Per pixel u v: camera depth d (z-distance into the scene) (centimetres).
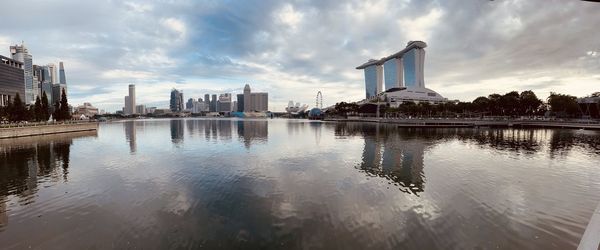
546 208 1938
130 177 2888
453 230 1619
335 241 1511
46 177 2916
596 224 1238
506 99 11919
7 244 1509
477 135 7425
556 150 4591
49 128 8181
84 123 9831
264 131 9700
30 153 4600
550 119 11225
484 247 1428
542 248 1412
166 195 2286
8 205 2080
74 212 1939
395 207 1983
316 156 4175
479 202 2066
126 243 1507
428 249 1419
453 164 3491
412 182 2638
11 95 16950
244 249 1444
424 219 1770
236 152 4603
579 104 11662
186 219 1811
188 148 5153
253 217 1828
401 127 10994
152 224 1739
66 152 4703
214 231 1638
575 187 2427
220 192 2353
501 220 1742
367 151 4650
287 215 1861
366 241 1506
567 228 1623
